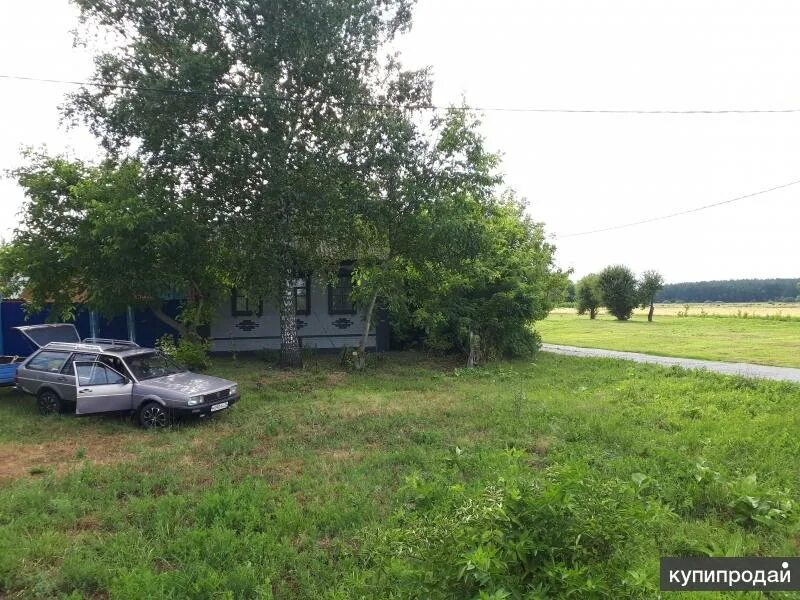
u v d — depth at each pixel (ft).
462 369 51.39
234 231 42.42
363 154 44.91
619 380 45.65
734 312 198.59
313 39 41.75
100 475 21.85
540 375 49.55
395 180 45.85
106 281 41.27
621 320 173.88
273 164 40.98
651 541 15.15
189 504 18.90
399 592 11.64
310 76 43.04
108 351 32.96
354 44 44.62
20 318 53.98
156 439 28.04
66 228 43.60
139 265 40.91
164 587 13.19
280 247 43.80
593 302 185.78
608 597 10.03
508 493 11.44
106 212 37.19
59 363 33.81
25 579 14.01
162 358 34.94
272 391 40.83
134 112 40.04
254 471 22.66
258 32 41.57
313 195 42.45
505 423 29.96
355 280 52.95
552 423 29.68
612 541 11.17
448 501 15.30
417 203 45.39
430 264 50.01
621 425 29.17
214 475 22.11
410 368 53.21
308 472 22.41
